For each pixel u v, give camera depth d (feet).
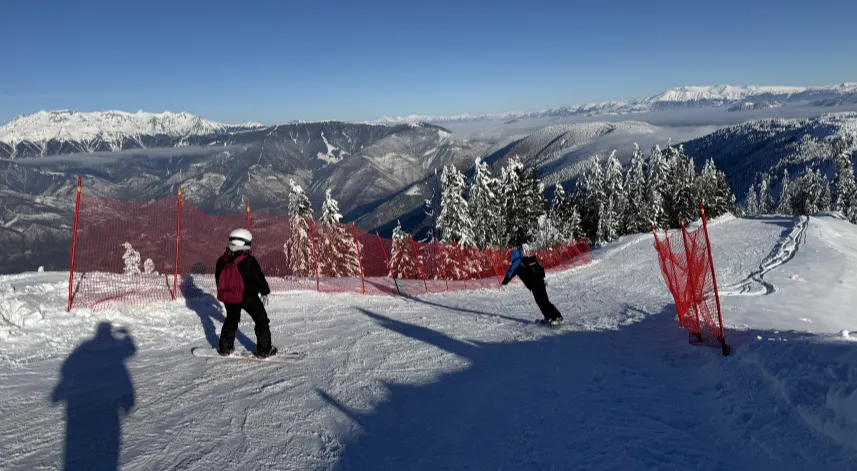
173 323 26.55
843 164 255.09
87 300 27.76
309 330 28.04
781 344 19.93
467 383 20.24
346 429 15.52
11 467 12.23
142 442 13.92
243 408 16.57
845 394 14.32
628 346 26.48
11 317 22.21
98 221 41.16
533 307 41.04
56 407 15.69
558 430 15.87
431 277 83.46
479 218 133.28
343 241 77.66
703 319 27.78
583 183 189.26
